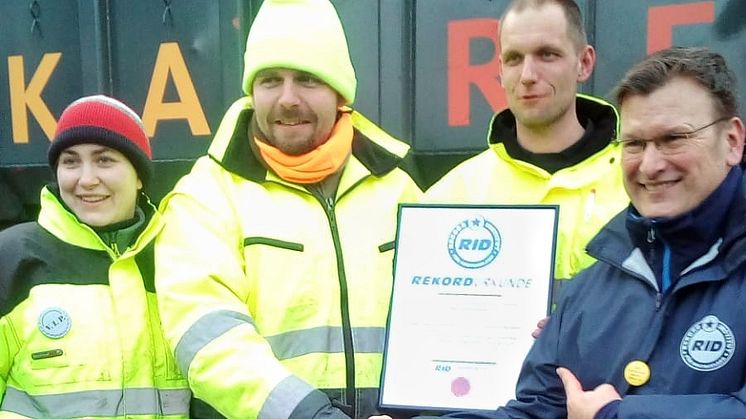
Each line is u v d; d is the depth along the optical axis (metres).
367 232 1.57
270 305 1.48
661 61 1.15
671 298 1.14
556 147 1.57
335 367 1.48
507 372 1.46
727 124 1.15
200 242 1.46
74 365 1.42
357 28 1.83
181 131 1.95
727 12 1.58
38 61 2.05
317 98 1.52
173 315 1.41
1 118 2.10
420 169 1.85
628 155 1.18
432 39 1.77
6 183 2.12
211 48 1.91
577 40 1.51
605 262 1.25
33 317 1.43
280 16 1.51
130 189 1.53
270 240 1.49
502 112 1.64
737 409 1.04
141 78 1.97
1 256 1.47
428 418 1.39
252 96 1.58
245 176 1.55
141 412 1.46
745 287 1.10
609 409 1.12
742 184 1.15
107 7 1.97
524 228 1.50
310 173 1.54
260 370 1.33
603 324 1.21
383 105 1.83
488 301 1.49
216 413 1.59
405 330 1.51
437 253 1.52
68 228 1.48
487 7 1.72
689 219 1.12
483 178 1.64
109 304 1.47
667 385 1.12
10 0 2.05
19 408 1.43
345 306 1.50
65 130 1.48
